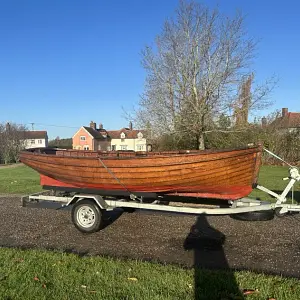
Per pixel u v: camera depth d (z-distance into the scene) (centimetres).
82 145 6303
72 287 350
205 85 2375
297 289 344
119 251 491
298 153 2309
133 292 337
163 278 370
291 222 654
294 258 462
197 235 574
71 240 548
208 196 620
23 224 650
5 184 1227
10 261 424
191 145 2527
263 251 490
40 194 701
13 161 3872
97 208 589
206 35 2378
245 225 634
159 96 2427
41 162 687
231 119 2420
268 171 1841
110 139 6962
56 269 398
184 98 2384
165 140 2512
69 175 658
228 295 332
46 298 327
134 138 6462
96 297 328
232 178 572
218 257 465
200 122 2327
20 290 342
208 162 550
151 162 570
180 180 578
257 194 868
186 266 429
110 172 603
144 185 604
